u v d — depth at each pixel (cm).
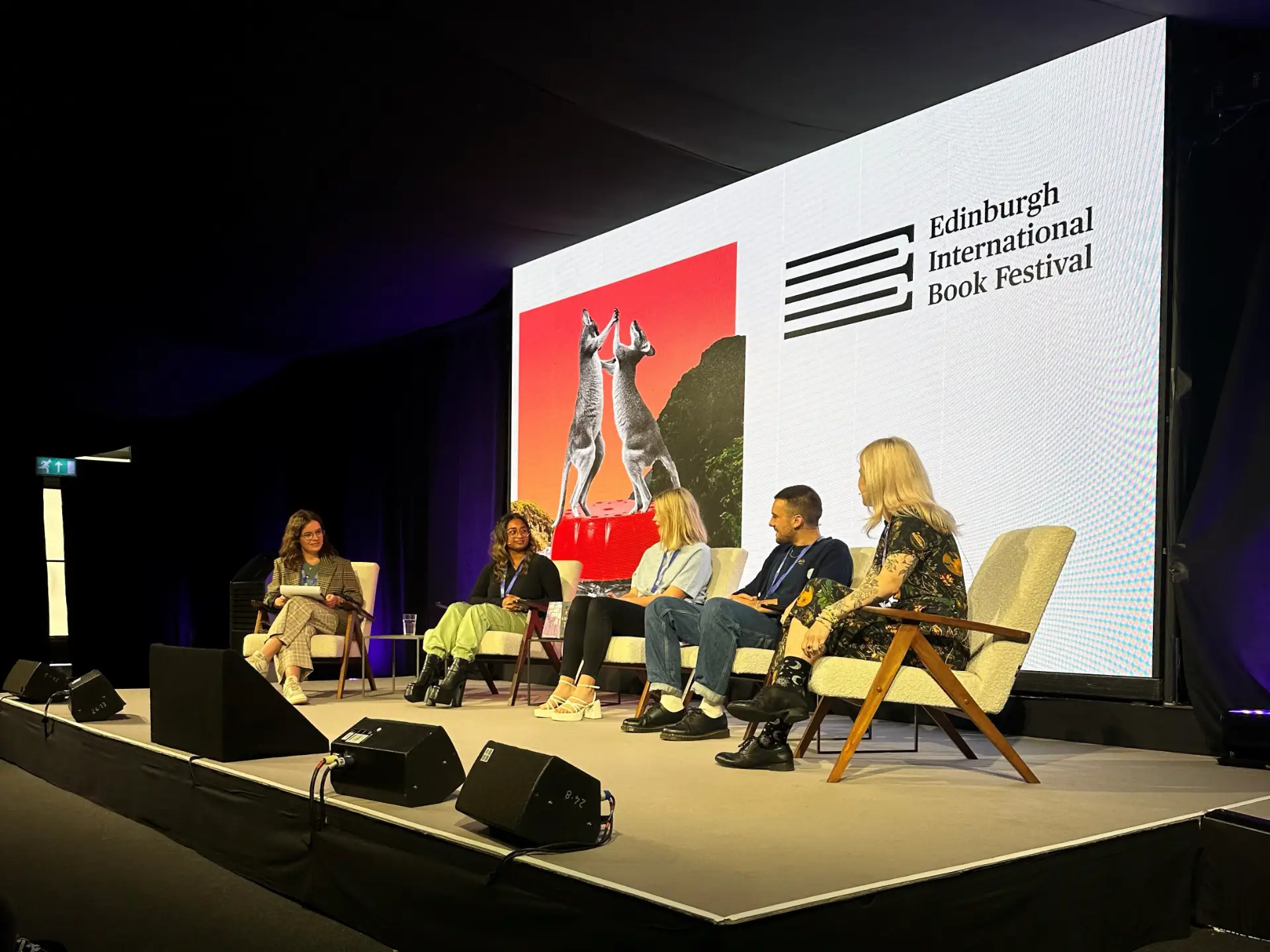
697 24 413
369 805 227
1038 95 436
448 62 445
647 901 158
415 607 799
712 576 444
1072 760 329
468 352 765
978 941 180
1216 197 380
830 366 512
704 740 353
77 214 558
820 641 286
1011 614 285
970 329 452
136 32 414
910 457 304
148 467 916
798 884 166
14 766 448
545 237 655
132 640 911
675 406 595
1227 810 232
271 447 879
